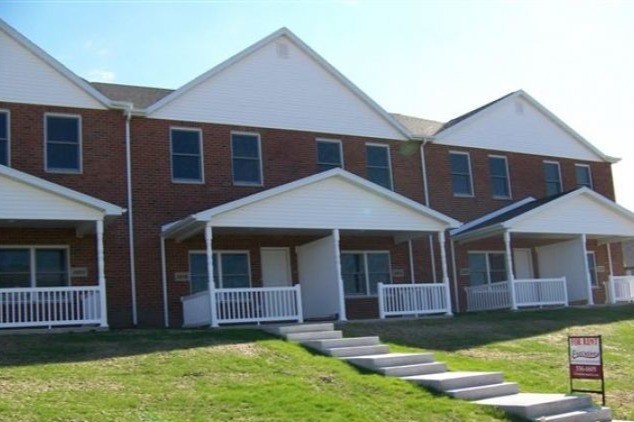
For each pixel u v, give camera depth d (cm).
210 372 1465
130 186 2369
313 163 2708
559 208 2972
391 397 1384
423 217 2556
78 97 2352
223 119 2567
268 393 1333
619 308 2827
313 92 2764
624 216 3167
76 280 2242
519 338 2133
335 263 2391
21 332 1895
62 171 2284
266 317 2203
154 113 2453
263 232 2475
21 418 1125
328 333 1895
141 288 2322
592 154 3522
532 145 3322
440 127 3238
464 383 1484
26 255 2209
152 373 1438
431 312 2544
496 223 2842
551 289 2898
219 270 2478
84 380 1364
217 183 2511
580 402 1448
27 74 2298
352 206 2431
